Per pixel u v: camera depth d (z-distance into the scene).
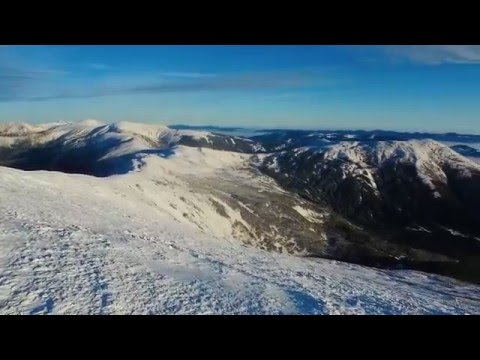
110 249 20.20
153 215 47.09
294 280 23.70
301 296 17.91
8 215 22.03
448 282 57.78
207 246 33.94
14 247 16.64
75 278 14.33
